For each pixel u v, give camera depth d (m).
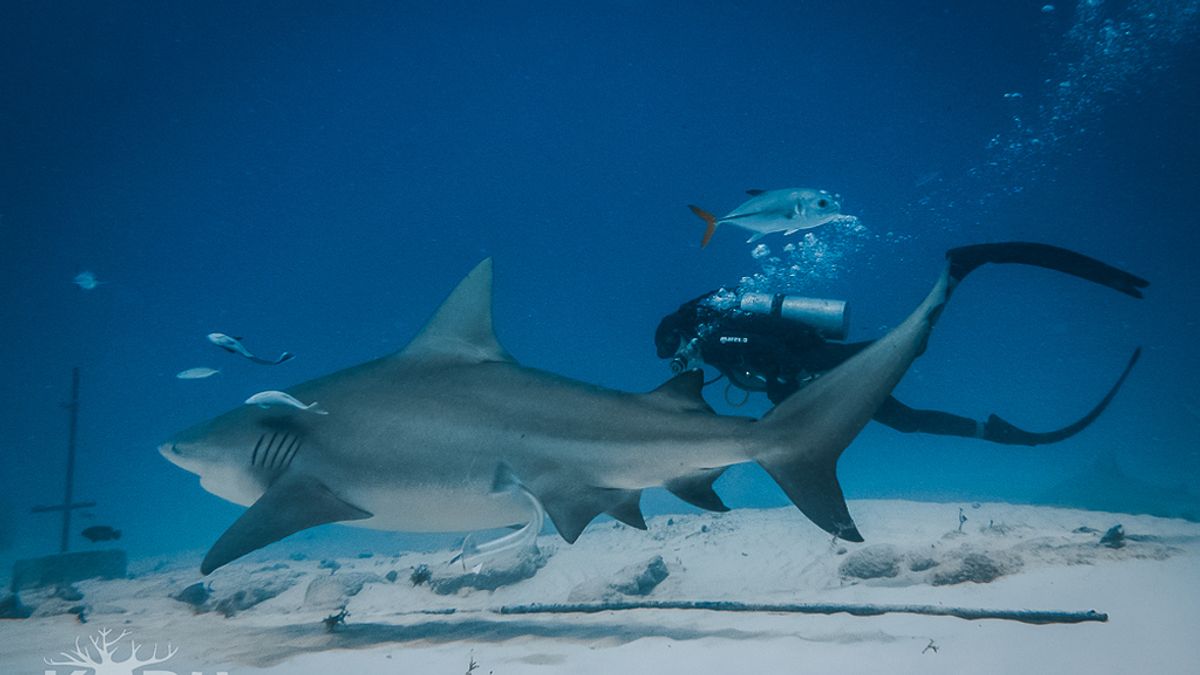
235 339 6.91
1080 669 4.20
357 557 14.80
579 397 4.98
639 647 5.02
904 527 11.22
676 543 10.75
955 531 9.71
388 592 9.02
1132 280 4.95
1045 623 5.19
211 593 10.23
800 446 4.58
